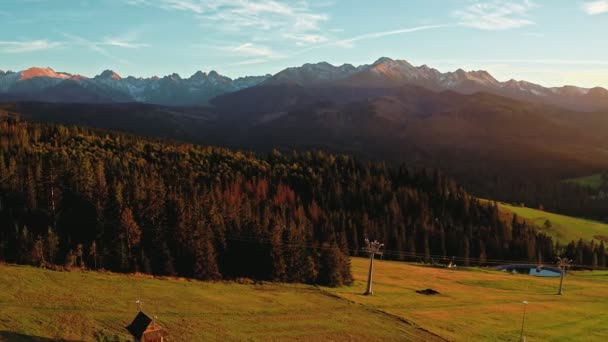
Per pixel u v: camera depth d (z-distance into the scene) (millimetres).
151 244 100000
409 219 172875
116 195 106688
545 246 172500
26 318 56188
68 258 88438
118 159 161125
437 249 165375
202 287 84312
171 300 72562
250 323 66875
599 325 86375
